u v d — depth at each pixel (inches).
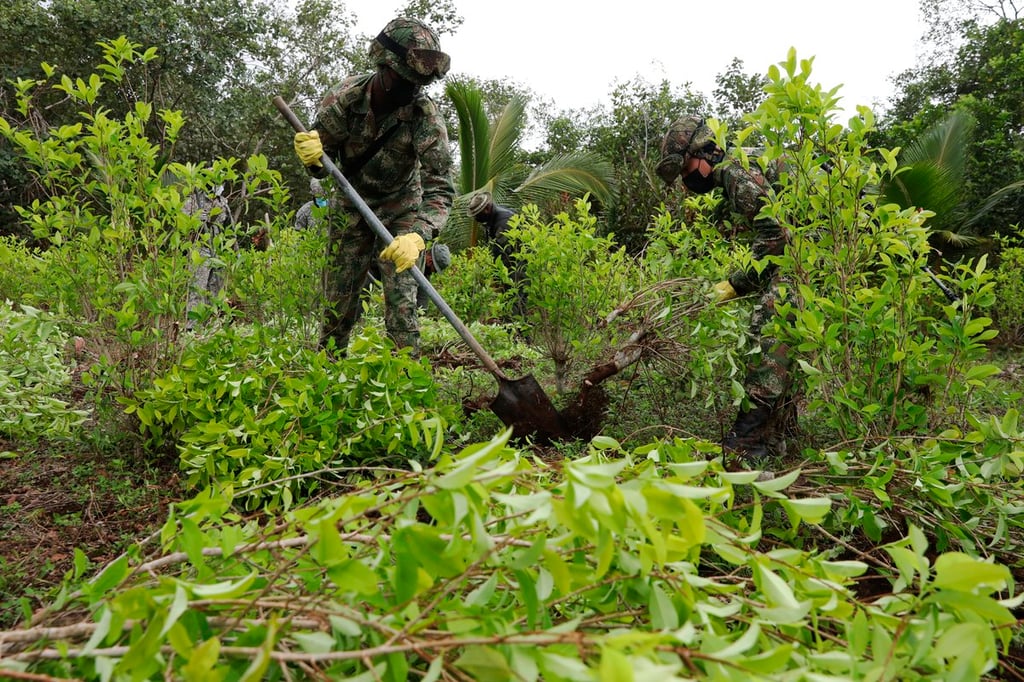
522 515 60.0
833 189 112.1
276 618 46.6
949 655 44.8
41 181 136.4
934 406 114.2
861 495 98.8
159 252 137.3
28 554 96.9
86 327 133.6
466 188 546.9
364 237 175.2
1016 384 212.8
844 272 115.8
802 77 110.3
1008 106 689.0
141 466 133.8
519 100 563.8
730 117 776.9
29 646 48.5
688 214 209.5
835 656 48.1
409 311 173.5
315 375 126.0
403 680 43.7
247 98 773.9
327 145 169.0
